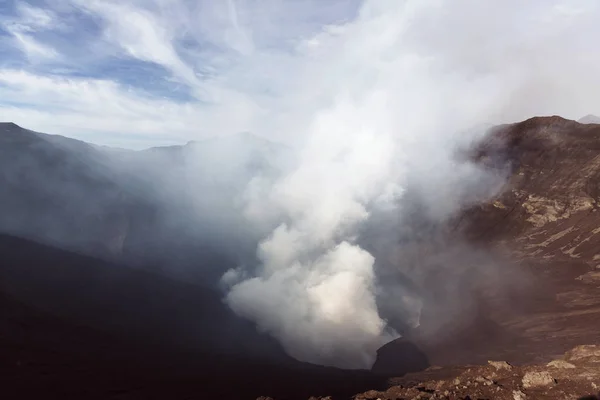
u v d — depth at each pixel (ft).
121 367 88.53
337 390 86.22
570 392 57.67
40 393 71.20
